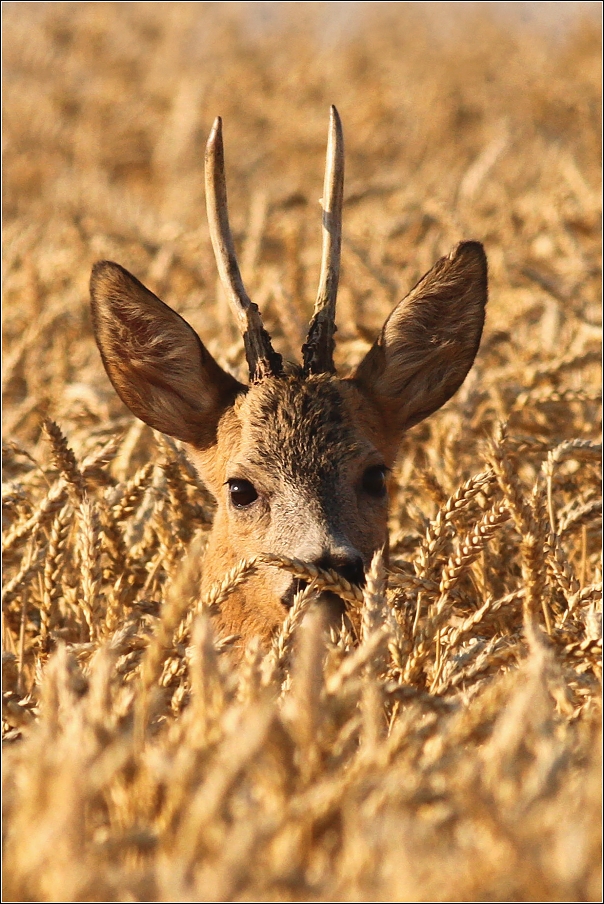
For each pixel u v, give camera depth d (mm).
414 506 12305
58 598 10773
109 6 46812
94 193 27359
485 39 43188
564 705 6934
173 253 22031
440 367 12352
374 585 7426
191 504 12164
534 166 30906
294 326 16344
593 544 12695
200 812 5445
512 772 5863
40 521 10805
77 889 5055
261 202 20922
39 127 35750
